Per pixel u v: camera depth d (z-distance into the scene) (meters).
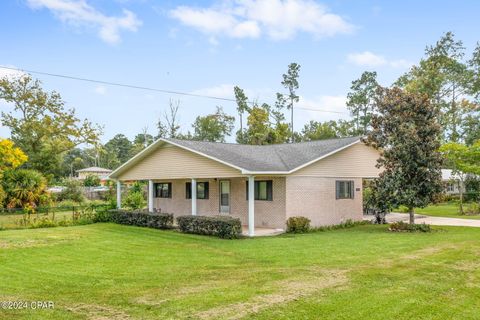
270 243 13.98
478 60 43.25
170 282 8.66
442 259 10.78
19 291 8.09
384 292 7.77
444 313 6.79
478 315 6.77
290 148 21.70
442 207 32.00
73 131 36.28
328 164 19.58
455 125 43.69
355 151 21.08
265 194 18.84
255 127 51.12
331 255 11.38
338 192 20.02
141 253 12.41
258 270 9.66
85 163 97.44
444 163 17.33
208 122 62.22
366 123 55.19
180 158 20.16
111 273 9.63
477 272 9.49
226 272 9.54
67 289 8.21
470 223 20.30
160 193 25.64
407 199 16.72
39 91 35.44
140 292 7.88
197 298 7.36
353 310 6.74
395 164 17.28
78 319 6.38
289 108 59.47
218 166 17.91
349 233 16.84
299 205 18.22
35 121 35.19
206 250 12.87
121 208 25.38
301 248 12.69
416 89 40.53
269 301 7.14
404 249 12.29
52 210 23.95
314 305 6.93
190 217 17.44
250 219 16.38
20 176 28.27
